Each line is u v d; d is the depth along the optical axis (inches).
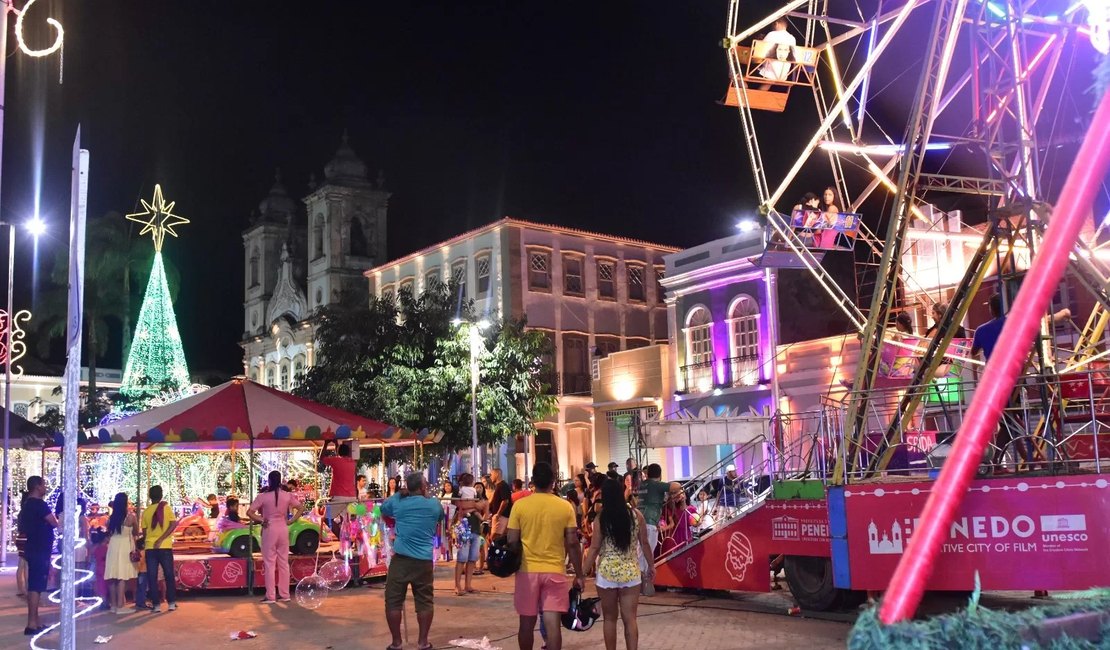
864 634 154.3
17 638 442.6
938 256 943.0
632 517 320.2
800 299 1155.9
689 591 528.7
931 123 444.1
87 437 633.0
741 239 1202.0
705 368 1232.2
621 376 1360.7
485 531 679.7
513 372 1133.1
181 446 800.9
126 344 1626.5
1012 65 424.2
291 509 564.7
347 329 1109.1
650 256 1674.5
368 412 1083.3
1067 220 98.7
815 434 467.8
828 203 594.9
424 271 1689.2
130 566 515.5
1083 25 438.3
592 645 381.7
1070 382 373.4
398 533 379.6
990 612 169.5
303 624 462.9
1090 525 354.0
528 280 1509.6
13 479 1321.4
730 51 573.9
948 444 439.2
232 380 688.4
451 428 1090.1
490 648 386.6
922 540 102.1
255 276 2313.0
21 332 884.0
